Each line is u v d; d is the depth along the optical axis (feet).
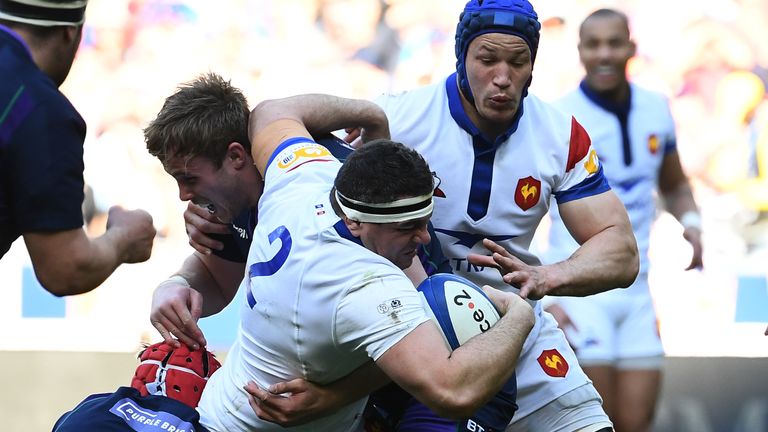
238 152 37.63
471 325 33.94
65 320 83.20
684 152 94.32
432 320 31.96
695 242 64.95
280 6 99.81
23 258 83.92
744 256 88.28
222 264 42.11
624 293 63.87
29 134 29.76
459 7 99.76
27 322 82.79
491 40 37.45
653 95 65.31
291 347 32.91
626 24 64.54
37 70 30.50
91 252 31.07
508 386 38.55
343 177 31.63
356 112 39.32
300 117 37.81
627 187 64.75
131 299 84.69
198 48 98.99
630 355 64.08
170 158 37.63
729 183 93.15
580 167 41.04
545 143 40.55
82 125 31.01
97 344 82.38
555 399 42.22
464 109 39.86
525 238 41.70
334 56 99.76
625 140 64.39
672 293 84.84
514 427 42.75
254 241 34.58
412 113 40.75
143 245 33.60
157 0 98.99
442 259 39.55
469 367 30.76
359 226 31.53
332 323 31.42
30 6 30.53
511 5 37.70
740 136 94.27
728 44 96.48
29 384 78.33
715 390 76.33
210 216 39.99
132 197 90.43
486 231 40.81
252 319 34.40
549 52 96.94
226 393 36.17
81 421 35.32
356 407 36.06
